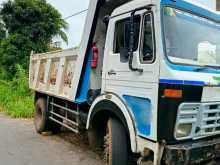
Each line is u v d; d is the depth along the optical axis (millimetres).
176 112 3670
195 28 4238
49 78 7348
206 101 3906
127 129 4242
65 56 6395
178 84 3660
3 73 18359
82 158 5918
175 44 3922
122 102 4312
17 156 6020
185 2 4227
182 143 3814
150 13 3938
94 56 5449
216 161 4215
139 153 4121
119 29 4504
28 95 14734
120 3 5242
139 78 4035
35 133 8266
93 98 5426
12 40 18156
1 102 14125
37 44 18531
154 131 3756
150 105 3850
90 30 5430
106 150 4727
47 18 18703
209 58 4277
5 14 18344
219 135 4246
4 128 9008
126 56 4199
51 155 6113
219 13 4715
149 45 3936
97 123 5059
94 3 5355
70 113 6551
